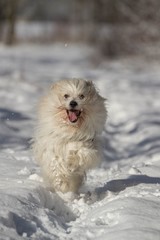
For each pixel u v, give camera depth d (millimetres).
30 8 58219
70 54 34938
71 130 6297
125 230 4613
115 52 27719
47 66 26672
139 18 25891
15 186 5941
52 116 6367
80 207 5719
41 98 6695
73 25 44875
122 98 16797
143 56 26203
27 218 4906
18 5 42844
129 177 7273
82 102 6289
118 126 13102
